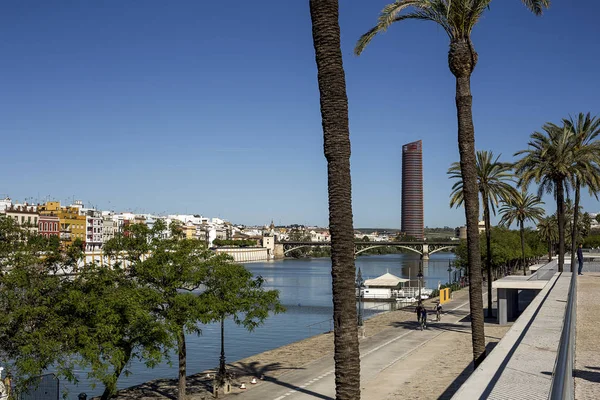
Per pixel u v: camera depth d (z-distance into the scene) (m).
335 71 16.81
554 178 54.25
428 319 60.12
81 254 28.30
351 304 17.19
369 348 42.38
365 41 26.91
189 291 33.91
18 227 27.05
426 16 27.23
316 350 46.56
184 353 31.98
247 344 62.66
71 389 41.31
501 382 9.88
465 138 26.47
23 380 24.23
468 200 26.44
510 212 100.56
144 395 34.19
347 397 17.06
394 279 109.38
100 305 25.86
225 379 32.81
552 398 5.45
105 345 25.67
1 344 24.23
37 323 24.95
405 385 30.06
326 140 17.03
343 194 17.02
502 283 48.16
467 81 26.45
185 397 32.25
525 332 15.89
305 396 29.97
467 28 26.58
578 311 26.02
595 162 54.34
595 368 14.02
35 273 26.12
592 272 57.94
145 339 28.89
